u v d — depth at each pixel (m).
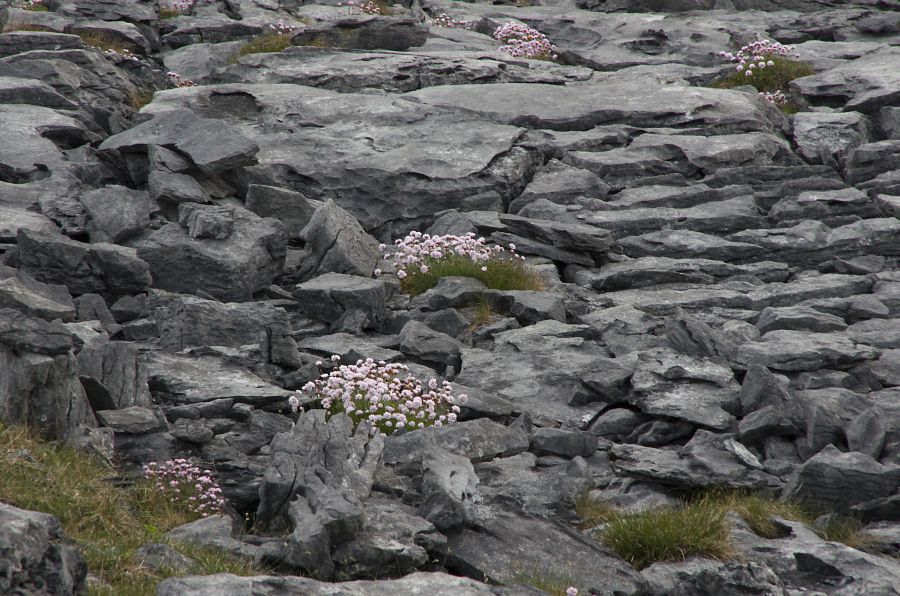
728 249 19.77
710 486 11.73
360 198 22.23
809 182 21.94
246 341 14.86
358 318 16.56
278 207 19.95
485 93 27.22
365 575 9.21
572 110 26.03
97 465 10.84
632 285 18.77
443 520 10.05
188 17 37.12
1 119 22.69
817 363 14.43
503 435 12.52
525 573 9.54
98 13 34.22
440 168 22.52
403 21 33.53
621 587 9.41
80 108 25.20
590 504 11.39
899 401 13.71
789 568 9.99
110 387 12.33
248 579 7.86
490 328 16.53
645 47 35.59
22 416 10.78
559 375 14.66
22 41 28.14
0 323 10.81
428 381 14.57
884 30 35.22
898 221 20.11
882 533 10.91
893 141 23.81
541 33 38.69
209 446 11.92
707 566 9.96
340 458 10.92
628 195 22.33
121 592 8.15
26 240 16.20
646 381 13.92
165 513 10.45
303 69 29.59
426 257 19.16
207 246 17.33
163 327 15.02
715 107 26.05
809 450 12.44
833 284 18.16
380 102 26.22
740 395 13.48
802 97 29.00
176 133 21.08
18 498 9.37
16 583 6.66
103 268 16.48
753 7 42.88
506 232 20.33
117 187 19.44
